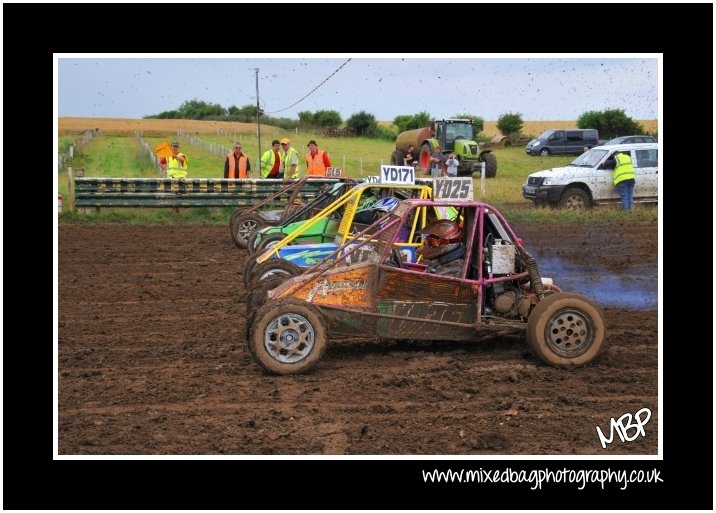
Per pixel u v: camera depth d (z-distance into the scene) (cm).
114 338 898
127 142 5725
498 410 655
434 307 780
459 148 3331
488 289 805
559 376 736
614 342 864
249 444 589
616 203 2238
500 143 5050
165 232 1866
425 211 907
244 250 1593
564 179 2202
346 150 5009
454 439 598
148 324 967
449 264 809
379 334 778
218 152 4381
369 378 734
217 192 2122
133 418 641
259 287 877
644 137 3225
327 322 762
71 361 802
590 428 620
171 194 2103
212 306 1075
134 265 1419
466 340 794
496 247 779
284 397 684
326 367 770
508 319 798
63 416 646
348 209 1022
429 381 722
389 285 775
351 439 596
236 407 662
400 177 1077
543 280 829
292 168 2188
